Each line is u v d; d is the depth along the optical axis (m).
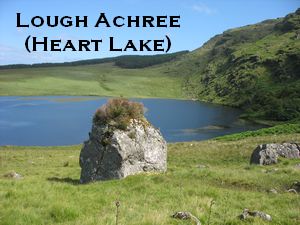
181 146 60.22
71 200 16.17
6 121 136.25
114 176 26.58
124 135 27.38
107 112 28.30
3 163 48.75
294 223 14.05
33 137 106.88
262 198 18.64
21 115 154.12
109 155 26.98
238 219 14.09
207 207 16.00
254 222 13.71
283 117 152.50
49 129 120.56
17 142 99.31
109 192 19.14
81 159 28.27
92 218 13.03
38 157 57.34
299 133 67.50
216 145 55.00
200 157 47.88
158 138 29.31
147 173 26.58
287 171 25.78
